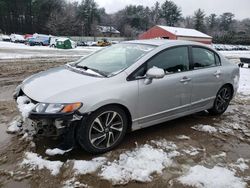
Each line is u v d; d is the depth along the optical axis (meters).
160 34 54.22
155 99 4.07
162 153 3.71
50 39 43.97
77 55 23.34
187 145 4.03
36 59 16.98
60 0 94.06
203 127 4.71
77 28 93.12
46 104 3.29
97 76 3.82
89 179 3.08
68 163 3.32
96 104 3.42
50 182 3.00
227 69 5.32
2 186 2.92
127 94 3.71
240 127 4.90
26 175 3.10
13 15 84.75
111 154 3.63
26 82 4.08
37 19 86.88
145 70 3.99
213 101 5.20
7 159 3.40
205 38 54.62
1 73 10.19
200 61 4.86
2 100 6.07
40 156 3.46
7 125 4.46
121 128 3.79
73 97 3.35
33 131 3.38
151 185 3.04
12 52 22.59
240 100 6.99
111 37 94.75
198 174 3.23
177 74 4.37
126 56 4.30
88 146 3.48
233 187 3.04
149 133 4.38
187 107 4.64
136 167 3.33
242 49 70.12
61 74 4.07
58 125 3.27
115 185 3.01
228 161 3.63
